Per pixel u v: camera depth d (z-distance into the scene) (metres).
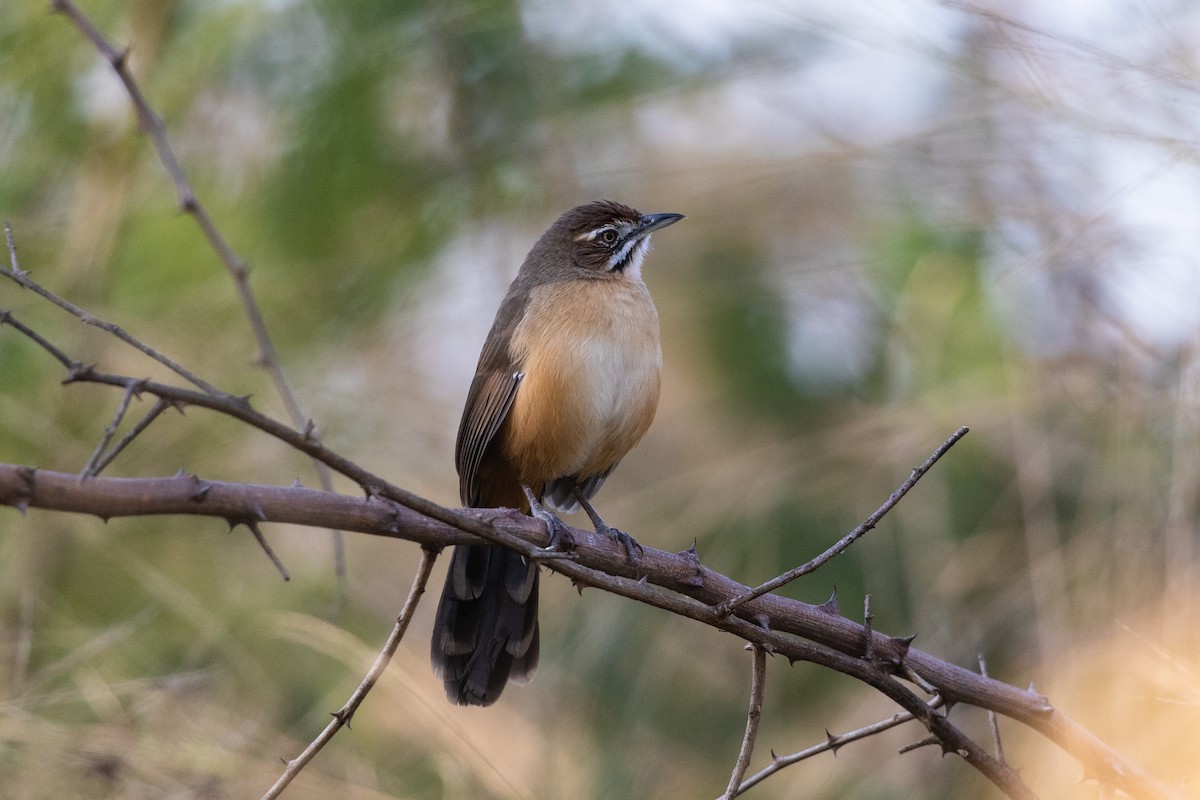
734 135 12.72
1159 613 9.52
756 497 11.65
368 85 12.11
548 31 12.68
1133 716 9.07
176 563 11.18
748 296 12.51
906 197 11.80
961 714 11.02
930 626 10.91
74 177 11.40
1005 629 10.87
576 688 11.59
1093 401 10.47
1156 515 9.79
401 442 12.40
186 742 9.27
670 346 12.70
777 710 11.56
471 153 12.63
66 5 6.77
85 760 8.77
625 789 11.00
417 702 10.02
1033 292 10.77
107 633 9.77
